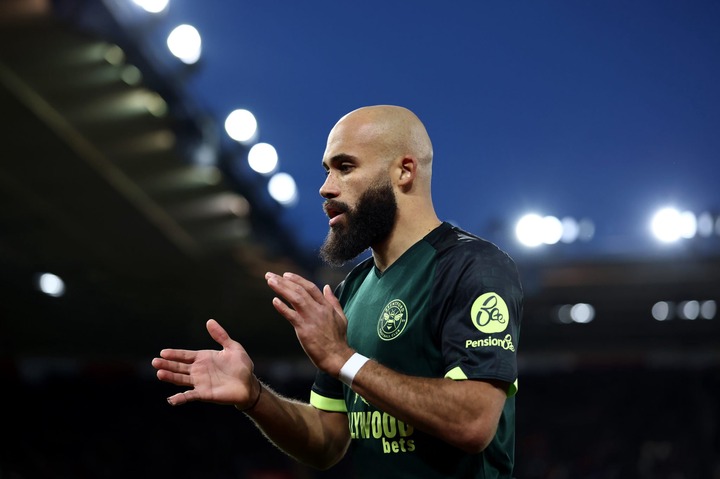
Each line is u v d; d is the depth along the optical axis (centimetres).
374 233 459
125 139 1911
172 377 448
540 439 4088
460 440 398
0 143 1872
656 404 4116
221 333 459
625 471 3841
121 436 3922
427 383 403
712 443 3916
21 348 3450
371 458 450
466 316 422
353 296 504
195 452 3975
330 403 507
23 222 2309
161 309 3183
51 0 1426
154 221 2327
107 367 3741
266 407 466
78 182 2077
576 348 3753
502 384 410
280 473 3881
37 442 3641
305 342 406
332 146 468
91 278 2784
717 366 4075
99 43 1588
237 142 2077
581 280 2967
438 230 463
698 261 2812
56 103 1739
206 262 2669
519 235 2711
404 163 466
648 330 3566
